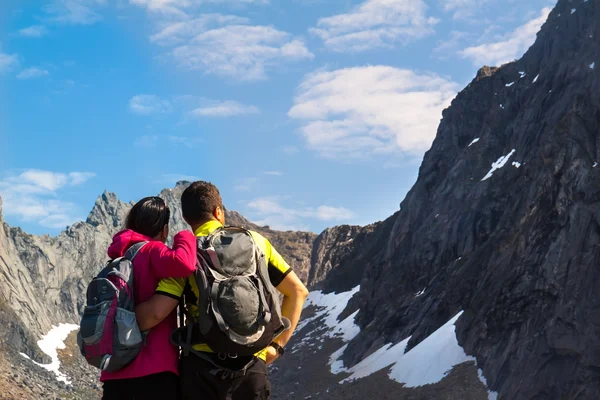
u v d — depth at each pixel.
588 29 114.69
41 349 165.25
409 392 87.75
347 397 100.69
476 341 86.50
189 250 5.98
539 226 87.31
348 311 184.88
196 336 6.16
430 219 137.75
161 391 6.21
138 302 6.18
